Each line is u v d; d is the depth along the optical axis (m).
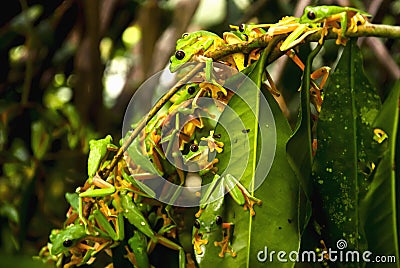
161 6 2.64
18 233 2.09
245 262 1.16
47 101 2.61
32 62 2.38
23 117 2.28
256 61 1.18
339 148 1.17
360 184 1.16
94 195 1.21
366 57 2.38
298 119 1.17
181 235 1.40
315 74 1.20
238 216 1.17
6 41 2.31
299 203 1.16
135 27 2.75
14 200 2.25
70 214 1.31
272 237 1.17
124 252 1.25
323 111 1.17
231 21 2.55
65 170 2.26
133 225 1.25
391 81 2.14
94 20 2.33
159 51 2.40
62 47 2.51
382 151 1.16
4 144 2.28
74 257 1.26
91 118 2.41
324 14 1.14
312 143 1.20
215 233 1.18
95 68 2.40
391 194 1.15
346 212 1.16
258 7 2.37
